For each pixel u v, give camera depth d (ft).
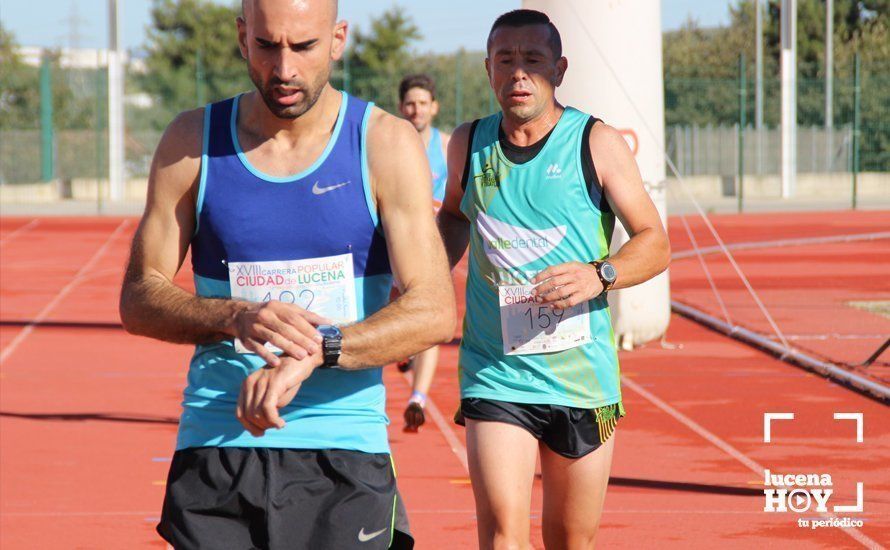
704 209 150.82
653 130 49.08
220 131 13.87
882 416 38.34
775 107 185.78
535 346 19.34
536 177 19.63
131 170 178.50
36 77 197.47
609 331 19.81
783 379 44.88
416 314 13.26
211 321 13.00
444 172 36.35
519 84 19.44
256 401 12.42
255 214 13.64
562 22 48.06
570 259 19.62
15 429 36.86
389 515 13.78
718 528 26.73
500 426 19.20
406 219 13.65
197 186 13.91
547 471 19.85
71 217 143.74
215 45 234.99
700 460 32.94
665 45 231.71
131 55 190.60
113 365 48.60
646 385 43.83
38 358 50.24
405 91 36.14
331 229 13.64
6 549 25.21
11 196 165.17
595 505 19.77
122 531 26.61
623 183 19.54
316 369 13.67
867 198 166.61
